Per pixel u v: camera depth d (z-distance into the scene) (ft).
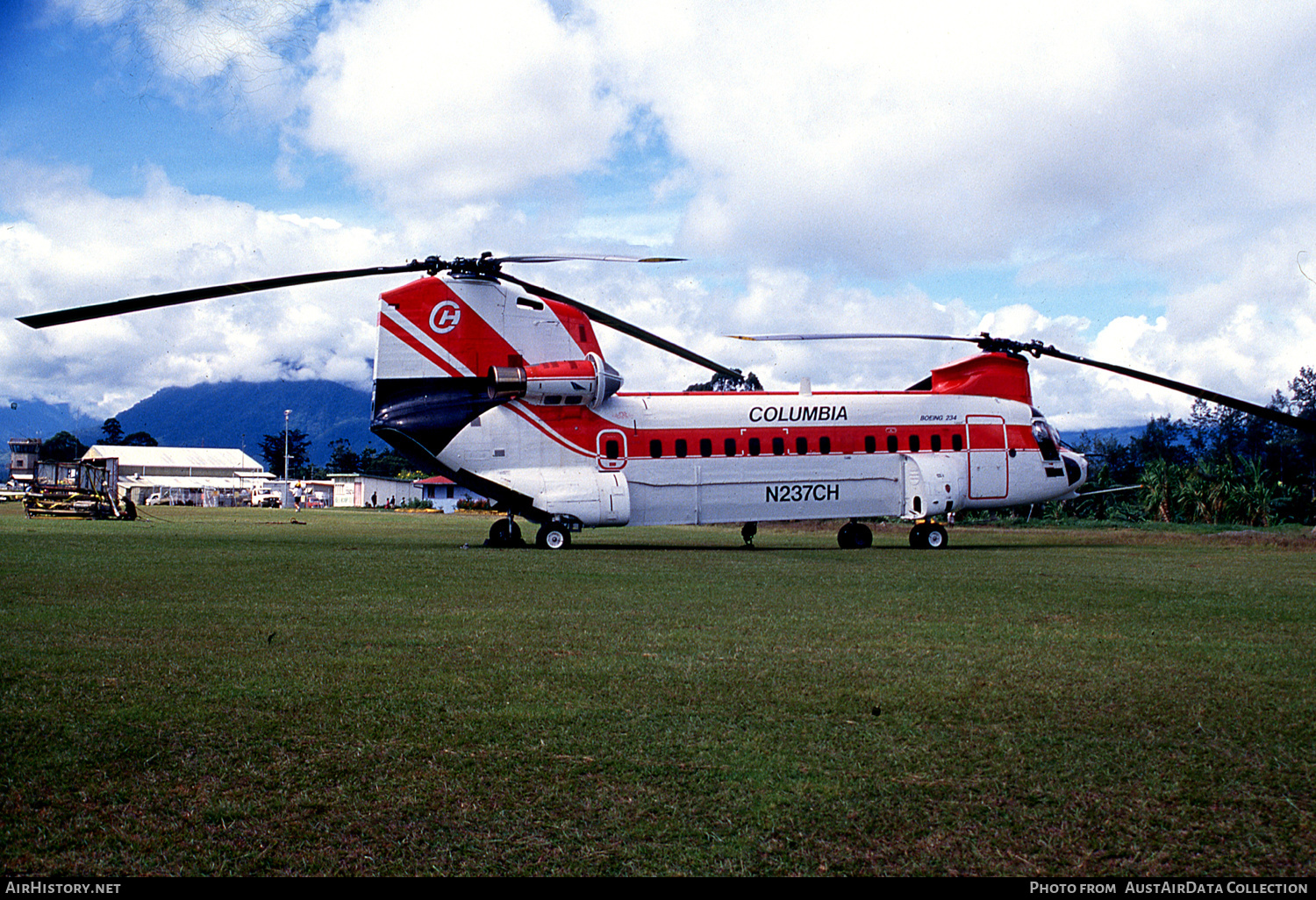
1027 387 77.41
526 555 57.41
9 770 14.94
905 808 13.96
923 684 20.90
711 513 70.23
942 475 72.59
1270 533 101.09
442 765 15.48
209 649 24.08
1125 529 120.88
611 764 15.60
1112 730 17.54
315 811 13.73
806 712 18.62
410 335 65.41
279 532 88.58
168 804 13.85
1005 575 45.73
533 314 67.00
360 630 27.35
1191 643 26.11
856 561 54.85
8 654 23.06
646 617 30.48
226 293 54.08
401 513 206.39
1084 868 12.16
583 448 67.92
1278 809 13.97
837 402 72.64
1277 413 63.46
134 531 82.33
